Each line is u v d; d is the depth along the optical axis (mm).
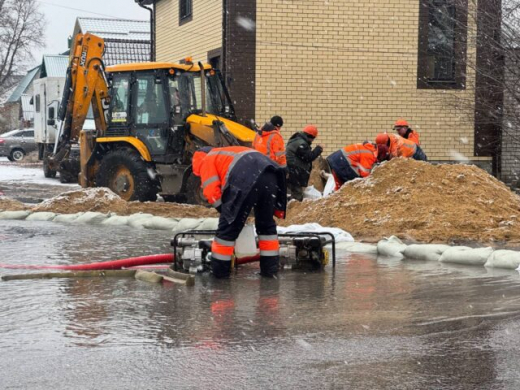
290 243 8742
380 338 5434
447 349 5152
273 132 13578
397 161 12234
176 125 15633
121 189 16328
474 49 19422
